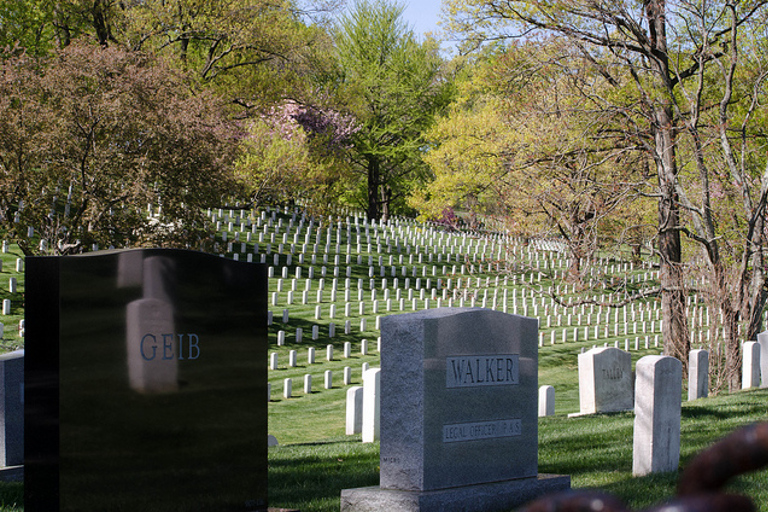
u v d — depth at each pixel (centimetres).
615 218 2211
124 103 2361
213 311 622
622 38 2234
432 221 6109
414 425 736
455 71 6569
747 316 2219
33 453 565
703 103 2303
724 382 2109
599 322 3900
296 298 3578
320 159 5559
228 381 631
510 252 2352
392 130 6594
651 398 876
